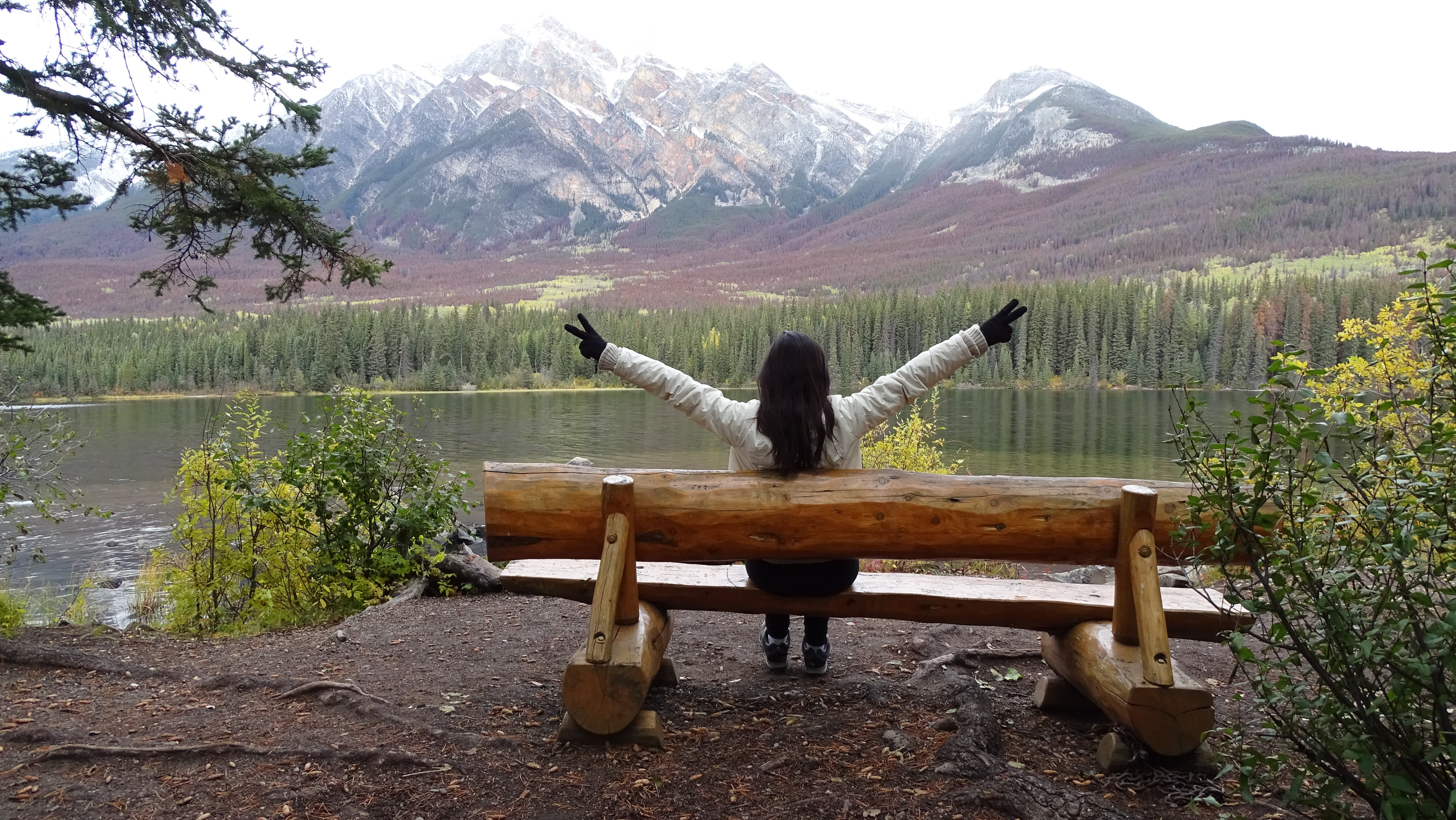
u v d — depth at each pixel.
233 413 5.79
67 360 81.56
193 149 5.83
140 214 6.05
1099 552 2.48
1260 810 2.17
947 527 2.43
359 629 4.34
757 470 2.55
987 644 3.88
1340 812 1.75
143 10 5.42
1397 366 3.84
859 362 90.19
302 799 2.25
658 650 2.79
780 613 2.87
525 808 2.21
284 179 6.23
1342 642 1.58
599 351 2.63
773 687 3.18
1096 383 80.44
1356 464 1.68
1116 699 2.38
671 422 51.91
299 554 5.39
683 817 2.15
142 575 7.60
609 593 2.46
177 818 2.16
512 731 2.75
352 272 6.32
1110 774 2.41
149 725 2.82
